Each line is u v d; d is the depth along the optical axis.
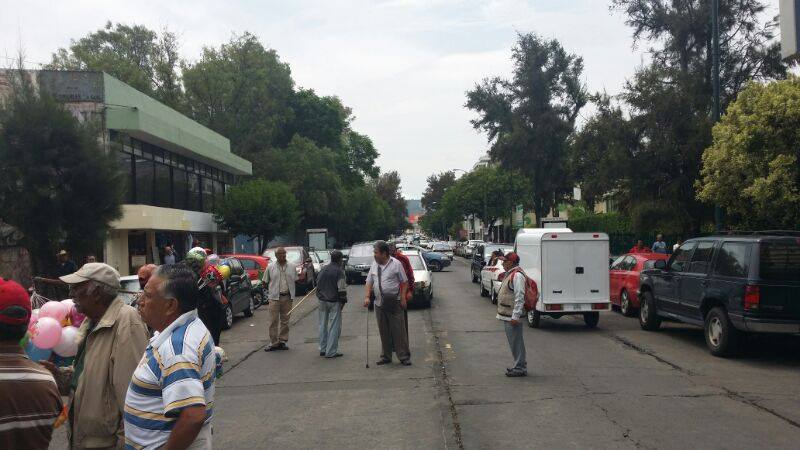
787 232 10.48
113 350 3.92
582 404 7.61
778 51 25.33
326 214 52.59
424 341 12.76
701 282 11.35
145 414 3.17
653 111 23.22
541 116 47.00
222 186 40.09
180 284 3.29
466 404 7.69
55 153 15.82
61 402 3.35
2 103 16.36
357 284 28.12
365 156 72.50
